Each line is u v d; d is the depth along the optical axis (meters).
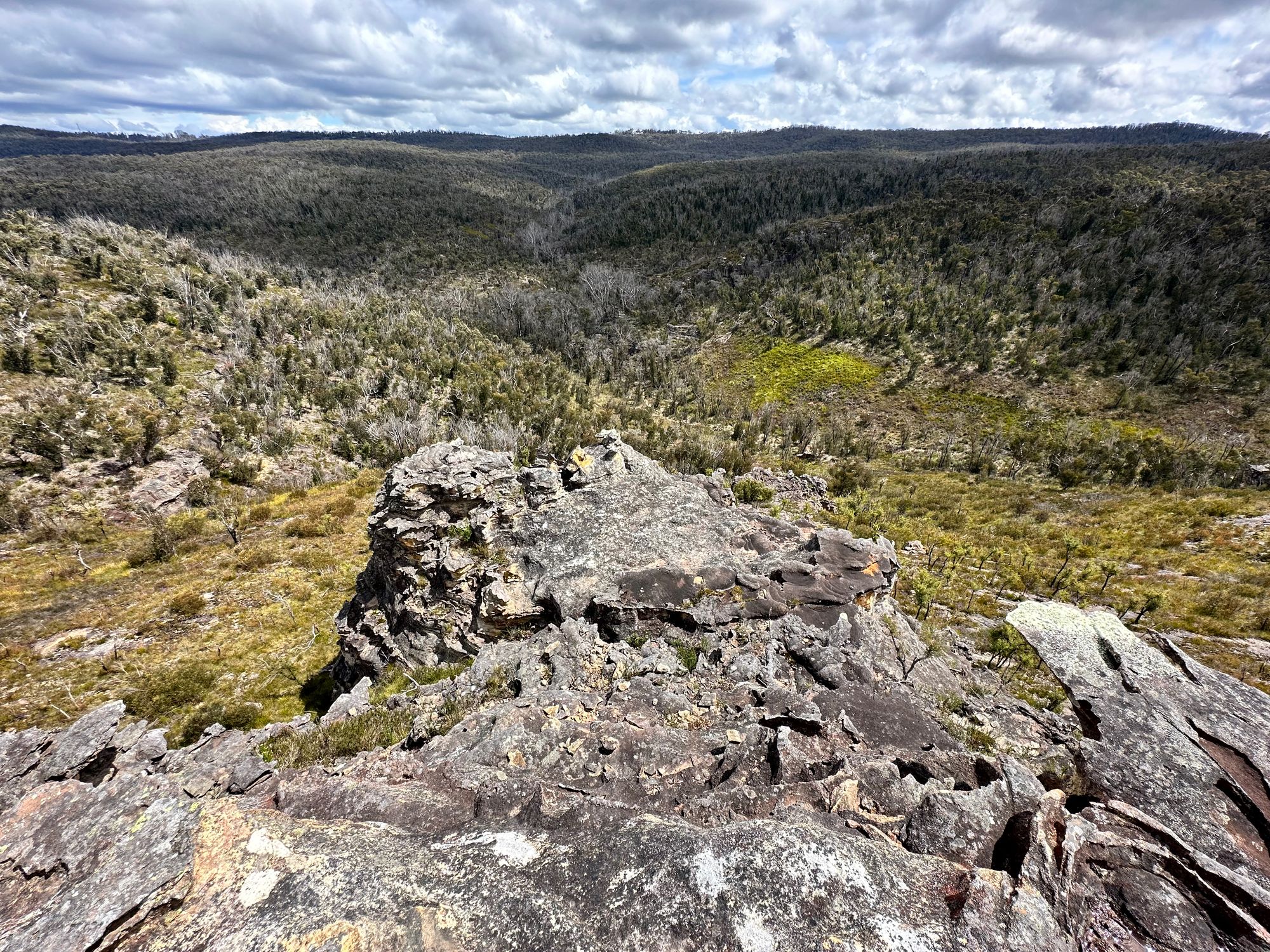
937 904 5.02
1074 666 7.38
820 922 4.91
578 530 19.12
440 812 7.39
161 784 7.68
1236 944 4.43
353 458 88.31
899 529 42.75
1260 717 6.62
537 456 92.56
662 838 5.93
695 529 19.39
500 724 10.84
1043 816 5.52
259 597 38.56
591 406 136.12
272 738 14.71
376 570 22.73
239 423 84.62
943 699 14.83
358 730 13.77
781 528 20.14
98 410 75.19
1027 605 8.38
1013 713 15.07
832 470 75.50
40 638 34.69
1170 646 7.66
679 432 113.56
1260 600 27.88
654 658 14.05
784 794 7.24
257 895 5.38
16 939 4.97
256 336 120.38
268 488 70.81
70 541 52.47
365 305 169.50
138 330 104.44
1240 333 117.69
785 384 147.62
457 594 18.72
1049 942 4.53
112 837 6.32
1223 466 70.75
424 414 104.38
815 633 14.88
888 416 124.75
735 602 15.91
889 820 6.46
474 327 187.25
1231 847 5.26
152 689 28.06
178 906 5.35
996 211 193.88
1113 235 163.62
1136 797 5.85
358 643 21.77
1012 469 86.81
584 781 9.02
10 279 105.62
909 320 153.38
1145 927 4.60
